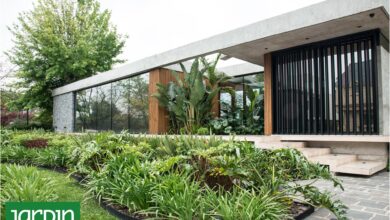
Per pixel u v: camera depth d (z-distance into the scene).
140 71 10.90
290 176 3.45
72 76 18.45
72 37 19.00
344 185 4.92
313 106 7.39
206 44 8.44
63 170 5.93
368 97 6.47
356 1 5.61
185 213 2.61
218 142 4.11
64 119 16.61
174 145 4.41
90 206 3.56
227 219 2.49
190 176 3.48
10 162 7.41
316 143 7.45
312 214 3.35
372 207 3.67
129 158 4.06
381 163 6.20
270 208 2.70
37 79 17.45
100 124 13.66
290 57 7.90
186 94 9.76
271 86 8.20
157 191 3.06
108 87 13.20
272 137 7.64
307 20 6.26
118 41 20.86
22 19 17.50
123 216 3.11
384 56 6.81
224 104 10.63
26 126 17.86
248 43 7.47
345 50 6.88
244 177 3.32
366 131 6.51
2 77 19.22
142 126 10.99
